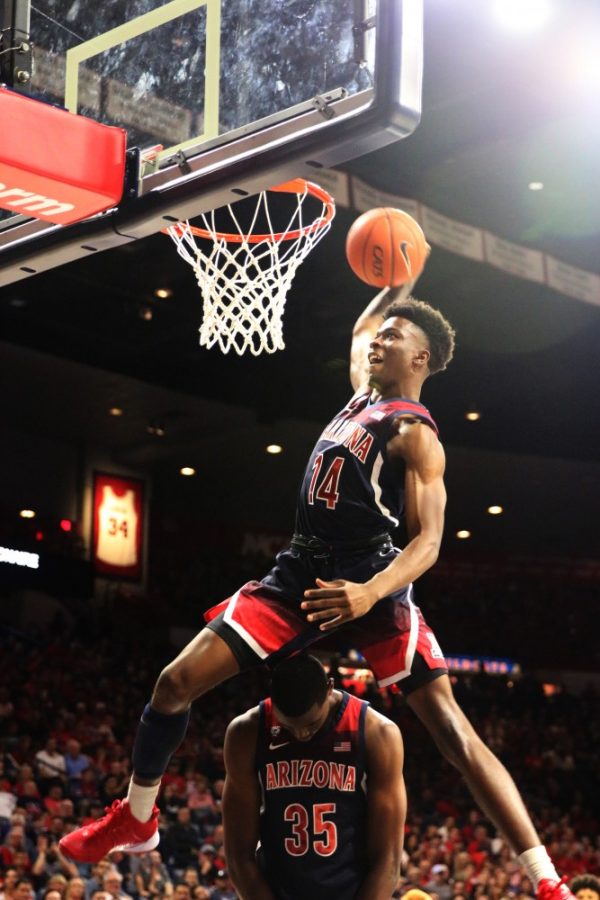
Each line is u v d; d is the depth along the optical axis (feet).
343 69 8.94
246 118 9.52
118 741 51.62
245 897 9.16
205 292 12.62
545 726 69.56
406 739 62.85
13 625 63.57
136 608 69.15
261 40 9.60
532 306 62.90
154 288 57.52
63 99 11.07
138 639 67.82
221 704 59.77
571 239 63.21
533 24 46.11
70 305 57.93
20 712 48.60
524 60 48.65
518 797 8.49
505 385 70.23
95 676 58.44
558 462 73.77
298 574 9.03
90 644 63.52
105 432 68.59
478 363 68.64
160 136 10.08
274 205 16.74
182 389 62.75
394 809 9.06
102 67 10.83
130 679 59.82
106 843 9.92
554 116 51.98
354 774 9.05
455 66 49.34
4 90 9.30
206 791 43.55
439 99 51.16
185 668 8.83
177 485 75.05
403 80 8.52
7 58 11.14
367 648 9.16
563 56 48.24
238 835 9.24
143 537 71.56
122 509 70.74
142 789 9.55
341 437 9.23
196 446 69.87
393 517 9.18
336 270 56.54
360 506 9.02
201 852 37.81
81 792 41.96
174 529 75.72
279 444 69.67
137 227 10.12
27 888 30.17
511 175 57.52
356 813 9.07
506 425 72.02
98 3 11.06
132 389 62.28
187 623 71.51
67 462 69.10
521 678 77.00
